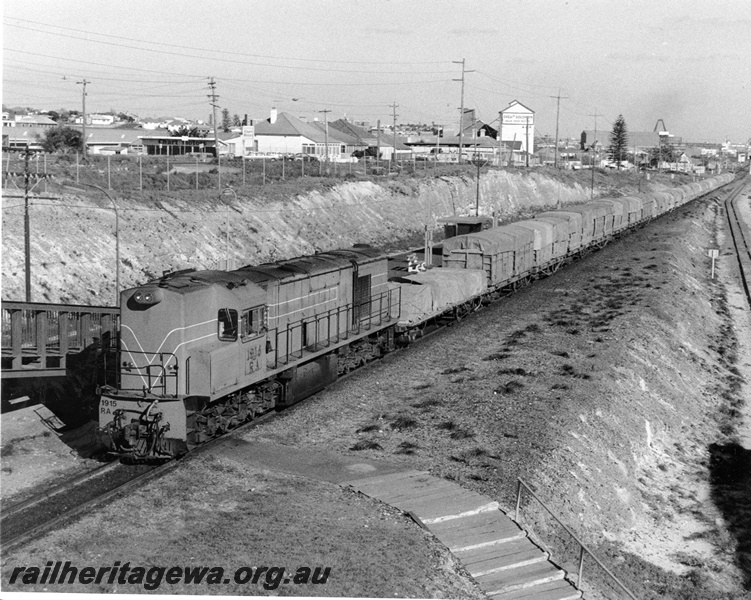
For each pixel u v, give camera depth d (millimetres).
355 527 19375
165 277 24922
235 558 17500
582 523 23438
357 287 34656
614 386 34094
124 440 23312
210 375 23359
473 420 27906
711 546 25750
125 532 18641
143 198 59500
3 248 43125
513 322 45000
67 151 102875
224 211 65375
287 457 23812
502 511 20969
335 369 32469
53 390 29500
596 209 75125
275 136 132500
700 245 91688
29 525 19172
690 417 37344
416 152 161375
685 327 50312
